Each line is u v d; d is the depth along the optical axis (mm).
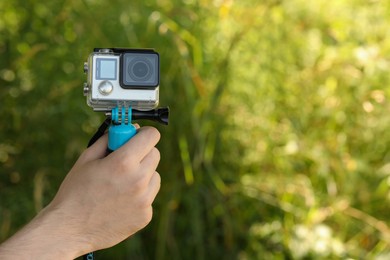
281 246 2273
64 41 2215
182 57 2145
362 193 2404
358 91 2430
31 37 2262
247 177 2316
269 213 2342
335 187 2354
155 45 2223
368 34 2578
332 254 2223
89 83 899
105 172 873
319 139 2428
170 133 2227
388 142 2482
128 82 891
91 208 878
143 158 889
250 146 2348
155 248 2270
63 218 879
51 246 864
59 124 2205
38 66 2213
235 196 2301
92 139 965
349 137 2480
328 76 2430
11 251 849
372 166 2490
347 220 2352
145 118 928
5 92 2219
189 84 2139
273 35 2414
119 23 2209
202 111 2176
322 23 2551
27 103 2217
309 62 2523
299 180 2352
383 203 2406
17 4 2289
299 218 2340
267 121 2357
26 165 2242
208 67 2283
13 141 2264
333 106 2422
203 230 2262
